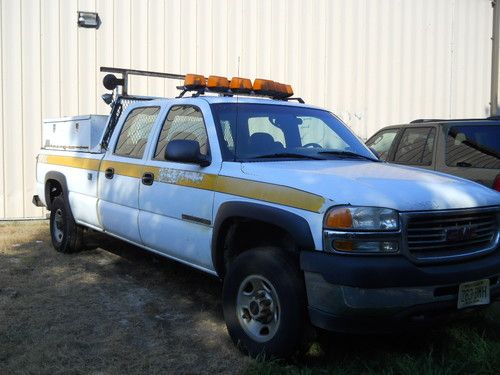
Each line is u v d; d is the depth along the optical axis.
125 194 5.19
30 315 4.53
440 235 3.34
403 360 3.56
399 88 11.56
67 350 3.83
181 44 10.10
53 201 6.95
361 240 3.14
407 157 6.66
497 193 3.86
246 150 4.28
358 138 5.13
